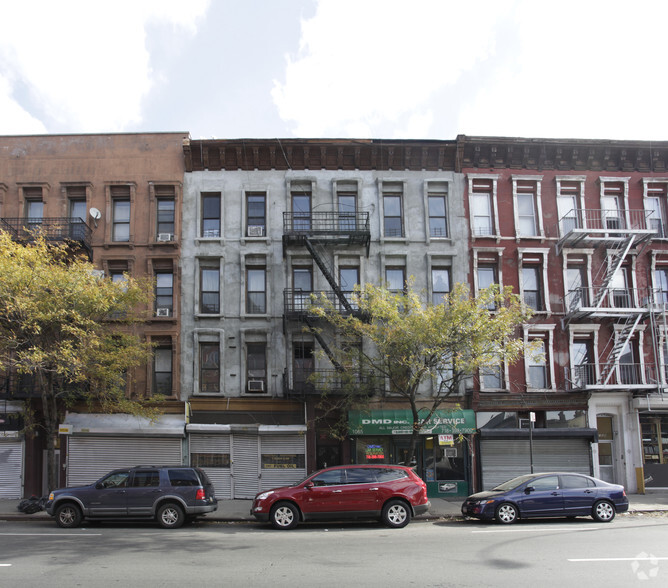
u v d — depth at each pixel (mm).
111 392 18688
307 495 14672
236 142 23922
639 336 23859
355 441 22266
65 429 21047
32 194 23625
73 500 14797
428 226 24062
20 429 21438
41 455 21859
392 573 8750
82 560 9789
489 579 8312
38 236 19109
